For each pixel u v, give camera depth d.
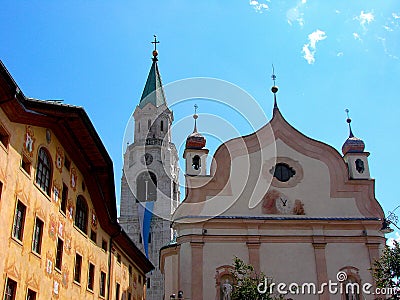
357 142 38.91
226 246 34.59
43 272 20.41
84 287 26.00
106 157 26.17
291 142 37.88
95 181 27.33
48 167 21.80
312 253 34.97
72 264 24.25
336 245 35.31
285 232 35.34
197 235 34.56
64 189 23.81
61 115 21.17
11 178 17.88
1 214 16.92
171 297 33.03
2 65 15.91
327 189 36.84
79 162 25.69
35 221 19.84
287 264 34.50
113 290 32.22
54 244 21.81
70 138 23.38
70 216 24.30
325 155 37.69
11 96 17.42
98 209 29.09
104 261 30.33
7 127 18.00
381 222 35.72
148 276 78.56
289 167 37.34
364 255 35.19
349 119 40.81
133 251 37.59
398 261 27.44
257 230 35.12
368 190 37.12
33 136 20.14
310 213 36.06
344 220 35.59
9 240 17.44
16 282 17.92
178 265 34.62
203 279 33.66
